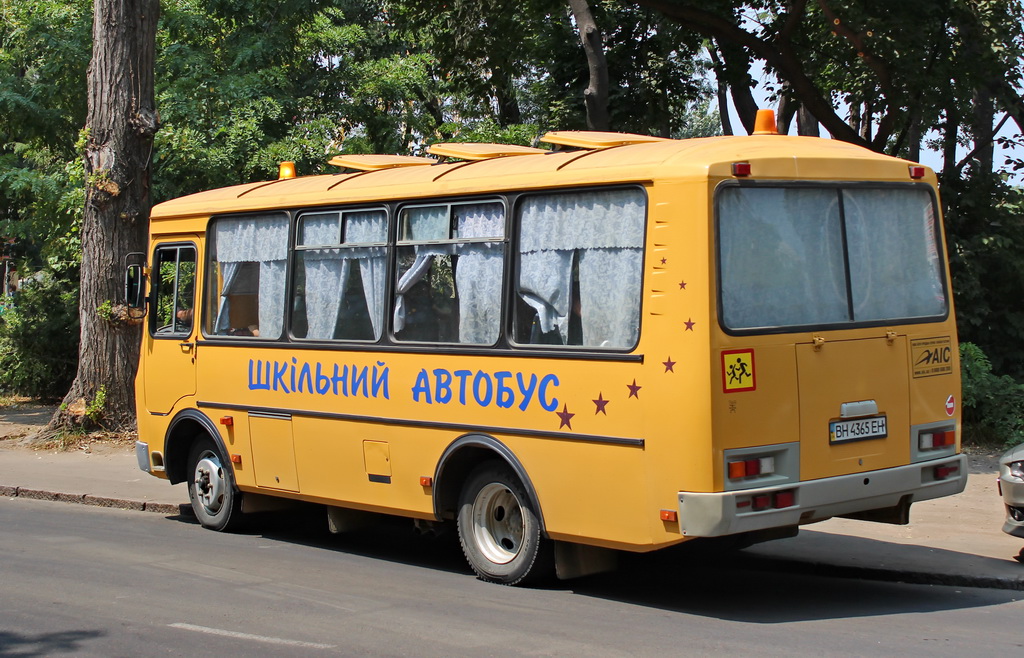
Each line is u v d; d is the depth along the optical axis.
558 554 7.34
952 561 8.08
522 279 7.41
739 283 6.50
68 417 15.61
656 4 16.14
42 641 6.27
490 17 17.81
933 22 15.05
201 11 21.08
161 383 10.49
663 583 7.85
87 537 9.83
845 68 17.17
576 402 6.97
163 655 5.94
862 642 6.05
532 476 7.27
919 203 7.57
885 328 7.14
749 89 19.64
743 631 6.32
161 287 10.68
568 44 18.02
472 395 7.66
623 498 6.71
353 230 8.73
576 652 5.86
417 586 7.70
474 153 8.54
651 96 18.02
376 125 24.09
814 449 6.70
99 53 15.41
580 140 7.80
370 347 8.44
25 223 22.42
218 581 7.90
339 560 8.81
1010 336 16.27
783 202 6.78
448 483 7.97
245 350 9.57
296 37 22.42
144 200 15.77
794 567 8.22
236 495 9.97
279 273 9.34
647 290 6.61
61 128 21.05
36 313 22.89
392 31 26.81
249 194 9.79
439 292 7.98
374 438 8.41
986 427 14.09
